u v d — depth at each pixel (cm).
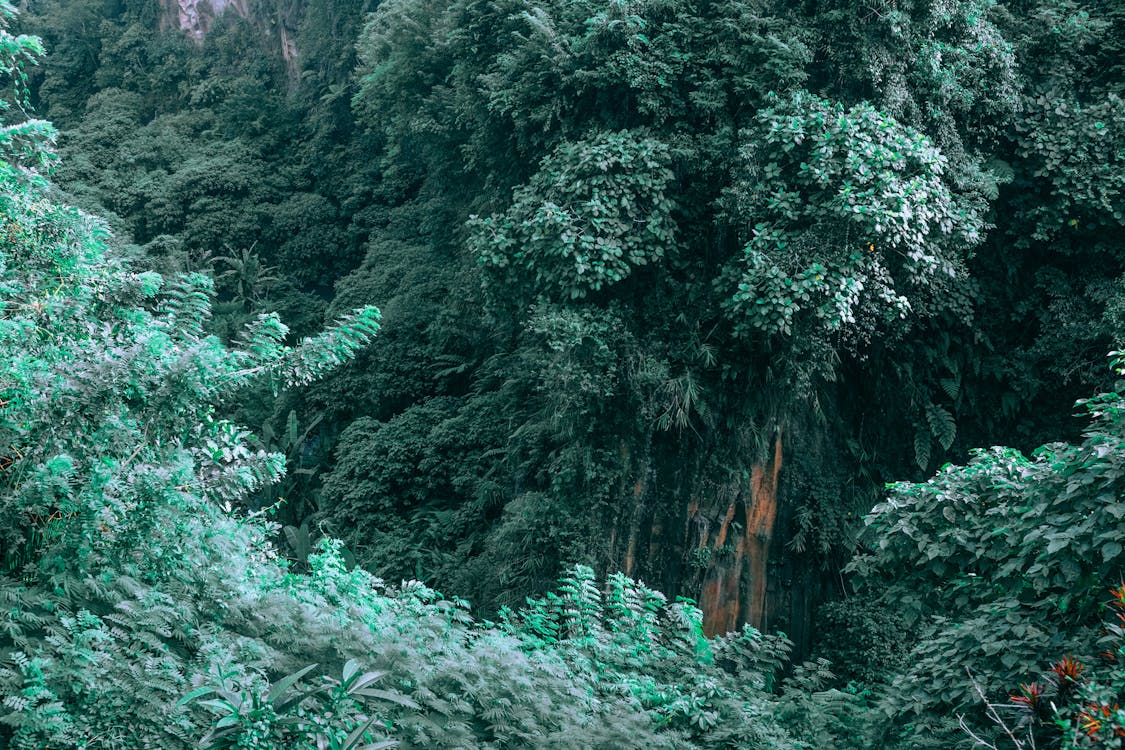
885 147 1262
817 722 920
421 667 588
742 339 1398
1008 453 803
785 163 1311
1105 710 457
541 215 1331
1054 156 1451
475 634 809
